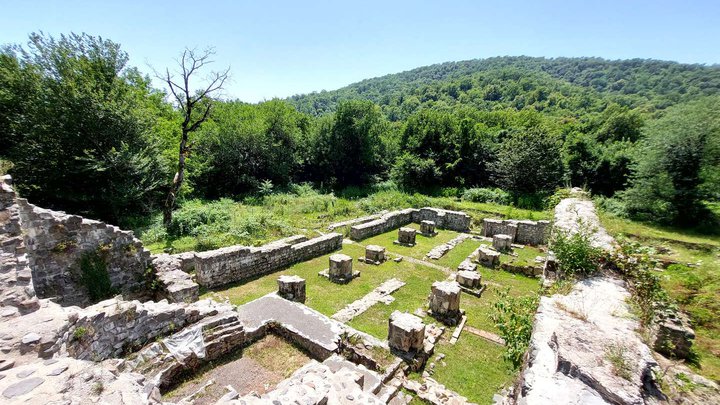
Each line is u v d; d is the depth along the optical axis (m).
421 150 36.75
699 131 19.34
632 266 5.84
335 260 13.05
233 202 26.38
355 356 8.04
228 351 7.79
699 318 5.83
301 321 8.79
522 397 3.52
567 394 3.30
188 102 19.41
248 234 17.16
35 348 4.67
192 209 19.97
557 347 3.84
